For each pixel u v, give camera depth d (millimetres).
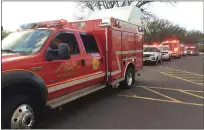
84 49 5617
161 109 5926
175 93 7902
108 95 7418
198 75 13023
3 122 3432
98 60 6195
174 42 32719
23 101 3707
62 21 5016
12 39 4688
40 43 4336
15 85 3561
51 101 4539
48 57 4266
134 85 9375
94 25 6707
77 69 5195
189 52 46938
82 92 5559
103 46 6625
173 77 12023
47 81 4227
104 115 5367
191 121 5066
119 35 7250
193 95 7629
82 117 5199
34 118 4039
